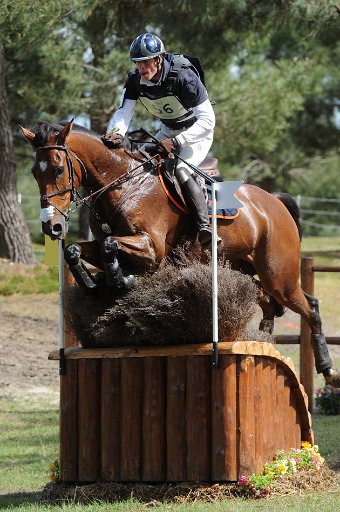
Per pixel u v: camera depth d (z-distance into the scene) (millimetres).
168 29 27109
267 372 10992
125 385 10734
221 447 10258
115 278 10648
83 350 11062
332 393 17953
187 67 11609
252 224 12930
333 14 25094
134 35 29109
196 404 10391
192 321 10461
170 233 11648
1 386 20625
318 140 47969
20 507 10258
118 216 11289
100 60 30250
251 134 34906
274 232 13289
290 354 24109
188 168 11719
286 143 48969
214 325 10258
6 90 31375
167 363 10602
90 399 10938
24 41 24281
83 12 23141
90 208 11422
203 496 10211
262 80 33875
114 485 10609
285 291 13641
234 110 33250
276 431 11312
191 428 10391
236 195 13039
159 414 10578
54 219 10641
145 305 10492
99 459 10883
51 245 11438
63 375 11156
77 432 11031
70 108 31297
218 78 33000
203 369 10414
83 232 37594
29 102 30875
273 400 11203
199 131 11648
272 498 10227
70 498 10570
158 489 10430
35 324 26703
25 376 21672
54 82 30422
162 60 11484
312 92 44406
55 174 10711
